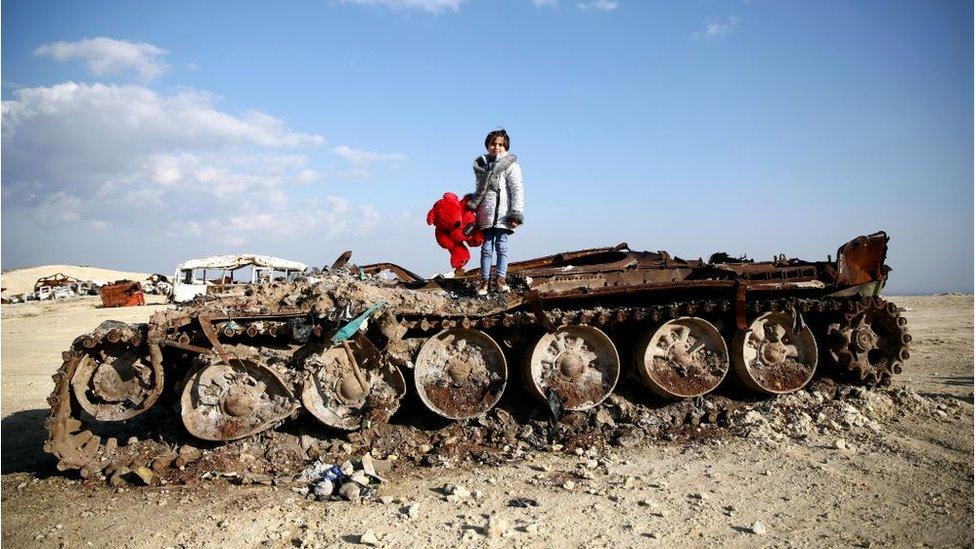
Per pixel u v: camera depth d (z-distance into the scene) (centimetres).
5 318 2805
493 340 797
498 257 829
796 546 475
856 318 906
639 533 500
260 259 2830
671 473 649
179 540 502
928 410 866
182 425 744
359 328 739
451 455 725
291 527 523
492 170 812
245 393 726
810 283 897
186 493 610
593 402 823
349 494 584
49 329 2373
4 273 5384
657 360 846
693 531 502
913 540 484
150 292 3634
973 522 514
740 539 488
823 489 595
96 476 661
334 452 727
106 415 690
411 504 553
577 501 573
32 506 586
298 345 760
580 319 803
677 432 794
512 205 814
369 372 777
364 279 925
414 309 786
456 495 584
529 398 854
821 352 941
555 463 695
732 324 887
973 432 772
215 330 713
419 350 789
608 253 1011
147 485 634
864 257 898
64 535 517
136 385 703
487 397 796
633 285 837
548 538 491
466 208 836
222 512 558
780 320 884
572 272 874
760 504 560
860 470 646
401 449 741
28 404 1057
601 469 666
